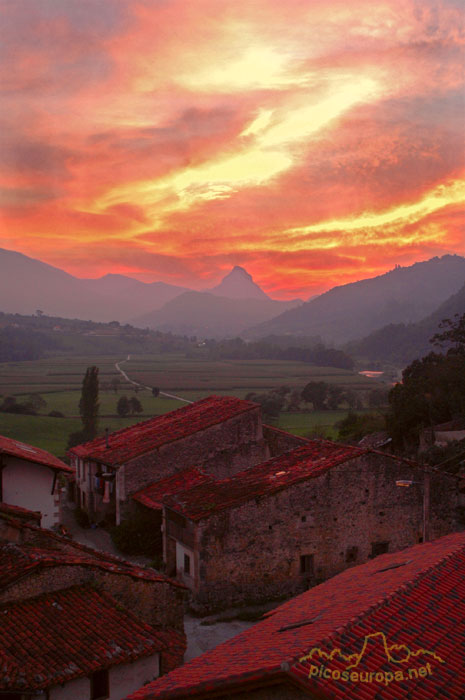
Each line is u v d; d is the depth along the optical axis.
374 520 30.72
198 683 11.63
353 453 30.70
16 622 16.52
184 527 28.83
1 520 20.69
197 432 41.03
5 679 14.61
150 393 181.88
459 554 18.16
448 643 12.84
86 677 15.69
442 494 32.03
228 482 31.41
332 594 17.89
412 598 14.56
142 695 12.01
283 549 28.84
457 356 73.06
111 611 17.75
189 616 26.70
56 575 17.98
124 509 38.62
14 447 30.36
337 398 145.00
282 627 14.88
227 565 27.67
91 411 91.94
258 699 11.41
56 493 29.28
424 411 66.75
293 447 44.22
